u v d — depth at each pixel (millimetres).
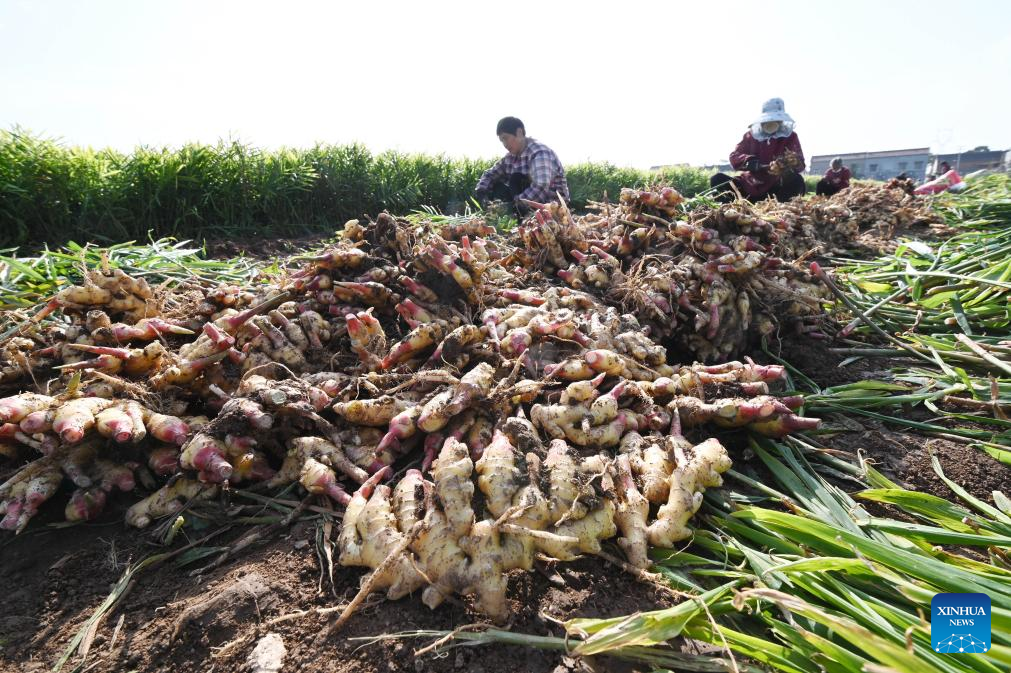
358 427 2545
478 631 1758
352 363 3014
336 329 3143
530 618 1820
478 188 8758
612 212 5129
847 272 5184
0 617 1896
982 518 2189
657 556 2092
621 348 2938
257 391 2379
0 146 6812
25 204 7004
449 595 1826
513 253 4465
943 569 1769
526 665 1682
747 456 2607
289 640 1760
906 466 2623
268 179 9500
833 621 1467
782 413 2498
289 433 2502
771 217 4695
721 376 2830
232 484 2404
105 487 2320
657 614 1645
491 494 2021
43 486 2234
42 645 1803
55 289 3797
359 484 2391
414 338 2818
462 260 3162
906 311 4164
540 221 4355
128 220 8031
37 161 6953
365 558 1934
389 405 2504
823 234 6301
